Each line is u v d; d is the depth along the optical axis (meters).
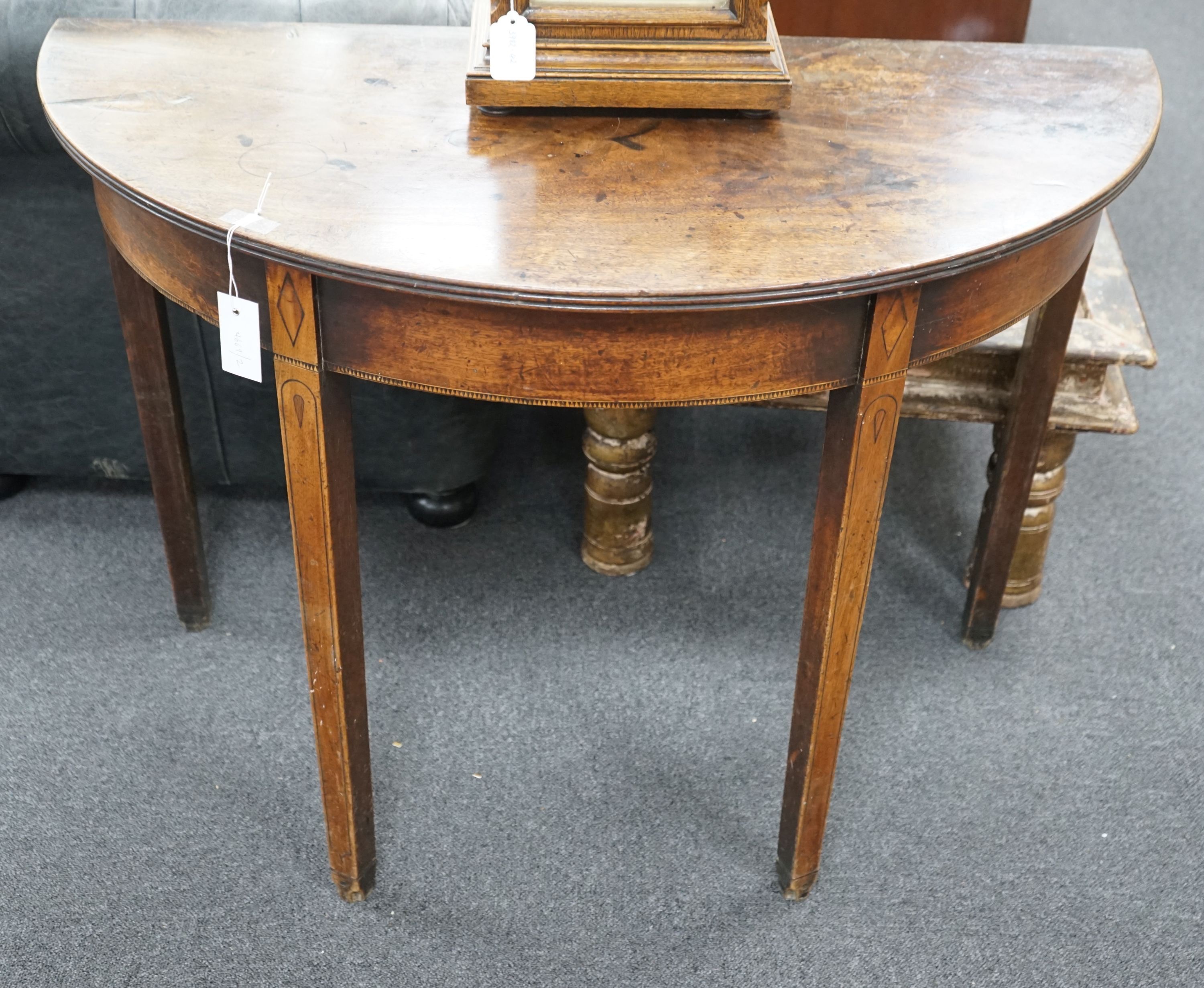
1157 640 1.88
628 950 1.42
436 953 1.41
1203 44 3.84
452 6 1.59
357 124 1.27
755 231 1.09
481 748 1.66
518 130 1.28
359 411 1.84
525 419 2.32
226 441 1.90
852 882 1.50
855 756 1.67
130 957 1.39
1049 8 4.03
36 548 1.98
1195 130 3.38
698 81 1.29
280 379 1.14
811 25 2.56
